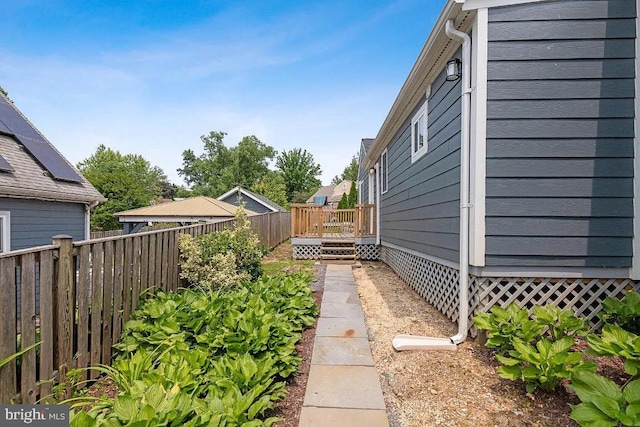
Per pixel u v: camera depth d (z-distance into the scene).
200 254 4.39
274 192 36.69
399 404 2.42
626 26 3.28
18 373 2.07
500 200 3.37
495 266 3.40
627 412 1.66
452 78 3.89
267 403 2.03
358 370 2.93
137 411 1.70
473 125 3.43
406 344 3.30
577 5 3.30
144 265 3.43
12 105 9.84
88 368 2.37
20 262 2.05
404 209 6.82
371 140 15.15
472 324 3.55
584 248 3.32
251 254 5.29
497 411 2.29
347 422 2.21
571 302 3.39
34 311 2.14
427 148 5.23
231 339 2.73
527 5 3.32
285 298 4.12
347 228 11.14
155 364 2.54
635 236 3.28
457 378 2.74
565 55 3.31
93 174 25.42
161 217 15.16
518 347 2.47
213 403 1.88
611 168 3.30
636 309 2.86
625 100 3.29
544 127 3.33
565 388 2.49
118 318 2.97
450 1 3.31
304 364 3.04
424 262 5.43
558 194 3.33
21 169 7.57
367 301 5.22
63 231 8.66
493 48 3.34
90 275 2.65
